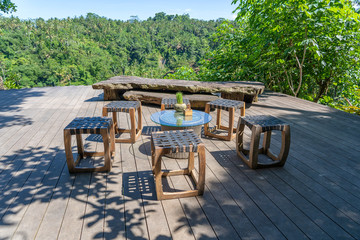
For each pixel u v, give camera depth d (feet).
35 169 9.18
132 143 11.87
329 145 11.81
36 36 421.59
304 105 20.17
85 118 9.84
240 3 22.45
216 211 6.88
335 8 17.85
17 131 13.47
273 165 9.49
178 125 10.06
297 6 18.75
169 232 6.04
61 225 6.25
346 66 23.34
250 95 20.67
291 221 6.48
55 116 16.56
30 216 6.57
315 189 8.03
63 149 11.07
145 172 9.08
